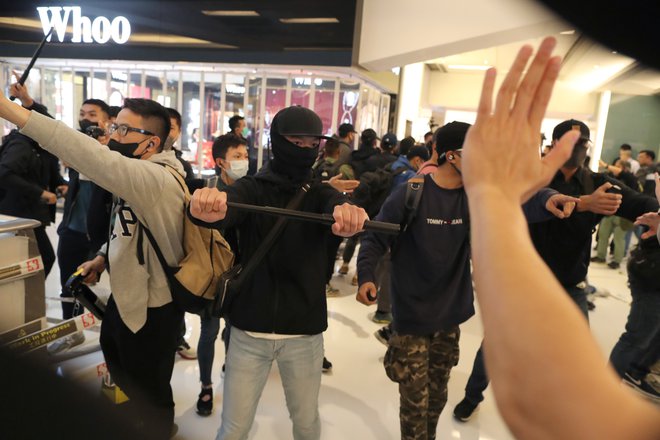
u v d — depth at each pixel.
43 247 2.87
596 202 1.84
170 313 1.70
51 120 1.34
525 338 0.40
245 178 1.54
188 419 2.25
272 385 2.63
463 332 3.53
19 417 0.76
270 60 6.20
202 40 6.40
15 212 2.75
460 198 1.77
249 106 6.91
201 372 2.29
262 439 2.15
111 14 6.62
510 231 0.45
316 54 6.01
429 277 1.77
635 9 0.29
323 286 1.57
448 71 12.27
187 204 1.58
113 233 1.64
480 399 2.33
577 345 0.39
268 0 6.05
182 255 1.65
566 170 2.10
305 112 1.48
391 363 1.84
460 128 1.72
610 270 5.68
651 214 1.88
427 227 1.76
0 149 2.74
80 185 2.67
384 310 3.63
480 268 0.45
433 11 5.27
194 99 7.18
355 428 2.30
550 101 0.48
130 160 1.47
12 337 1.68
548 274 0.43
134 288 1.62
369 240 1.92
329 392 2.62
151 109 1.67
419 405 1.80
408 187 1.80
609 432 0.38
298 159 1.49
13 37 7.08
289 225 1.50
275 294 1.48
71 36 6.86
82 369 1.89
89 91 7.41
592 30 0.31
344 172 4.36
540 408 0.39
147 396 1.71
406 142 4.80
